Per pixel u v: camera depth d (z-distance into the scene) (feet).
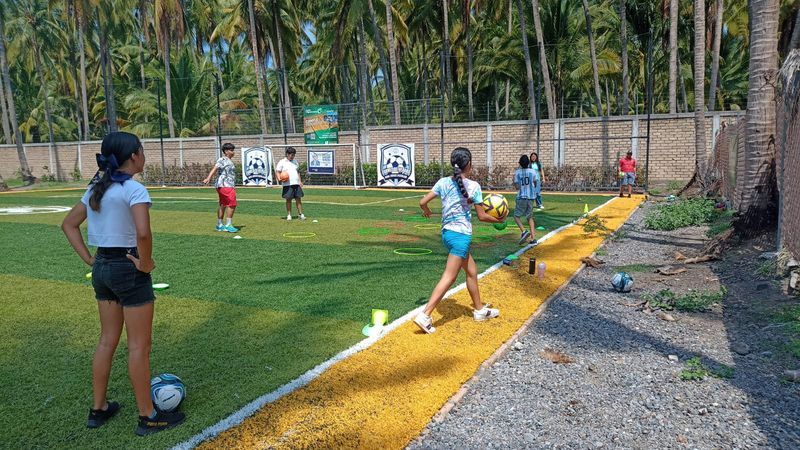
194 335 16.19
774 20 27.22
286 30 129.29
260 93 115.75
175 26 123.13
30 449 9.90
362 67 119.24
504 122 84.58
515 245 32.01
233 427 10.61
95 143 122.83
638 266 26.43
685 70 123.65
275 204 60.13
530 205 31.96
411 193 77.41
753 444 10.43
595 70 95.71
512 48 109.09
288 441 10.14
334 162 94.38
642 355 15.03
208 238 35.04
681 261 27.14
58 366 13.98
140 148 10.31
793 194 22.18
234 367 13.70
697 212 41.32
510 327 16.89
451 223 16.29
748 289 21.08
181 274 24.39
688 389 12.87
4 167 135.64
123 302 10.18
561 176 77.61
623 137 71.26
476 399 12.36
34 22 140.05
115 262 10.02
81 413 11.35
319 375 13.08
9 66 156.35
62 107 177.06
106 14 123.65
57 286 22.70
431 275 23.97
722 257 26.78
